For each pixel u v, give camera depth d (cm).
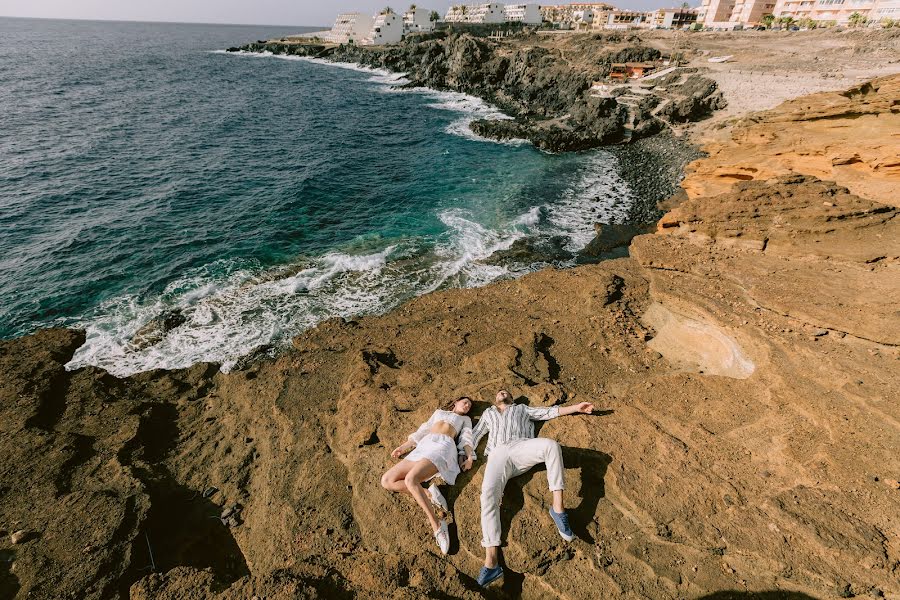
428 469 552
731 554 477
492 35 9938
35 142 2905
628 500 529
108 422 862
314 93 5725
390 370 912
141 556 603
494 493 523
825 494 519
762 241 1199
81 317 1306
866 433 591
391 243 1814
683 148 2927
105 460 758
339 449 714
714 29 8244
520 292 1279
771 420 648
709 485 540
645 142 3256
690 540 491
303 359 1037
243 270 1583
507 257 1680
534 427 637
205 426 870
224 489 720
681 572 475
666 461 574
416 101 5469
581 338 1012
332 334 1168
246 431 837
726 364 857
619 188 2489
